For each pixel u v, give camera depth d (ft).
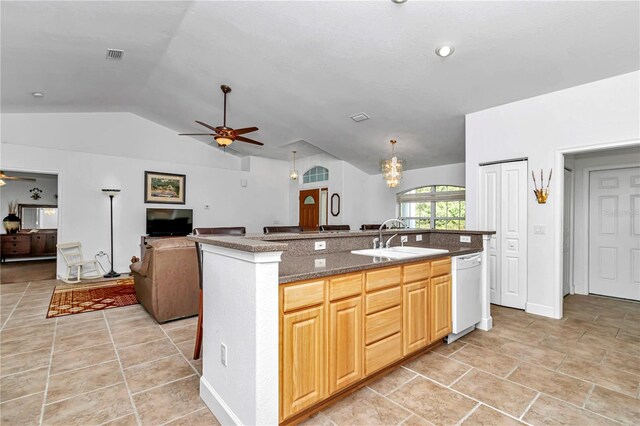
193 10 10.33
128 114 20.86
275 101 16.08
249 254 4.69
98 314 11.66
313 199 26.55
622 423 5.51
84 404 6.01
